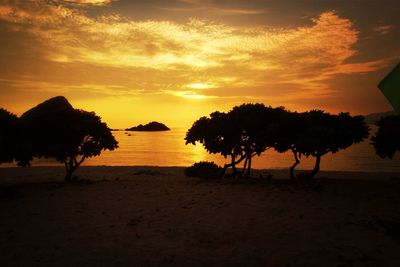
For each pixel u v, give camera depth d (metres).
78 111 21.03
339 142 18.73
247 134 21.77
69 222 10.48
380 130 17.38
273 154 74.94
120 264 7.19
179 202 13.42
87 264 7.17
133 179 22.86
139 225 10.16
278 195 14.60
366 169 42.91
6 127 17.42
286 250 8.00
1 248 8.10
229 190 16.08
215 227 9.93
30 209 12.27
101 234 9.26
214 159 61.41
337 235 9.00
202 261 7.38
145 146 102.75
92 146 20.53
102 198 14.36
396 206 12.38
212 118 22.42
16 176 26.30
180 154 74.38
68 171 20.61
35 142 19.77
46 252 7.84
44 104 39.97
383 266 7.04
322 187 16.09
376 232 9.22
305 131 18.86
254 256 7.66
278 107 22.06
